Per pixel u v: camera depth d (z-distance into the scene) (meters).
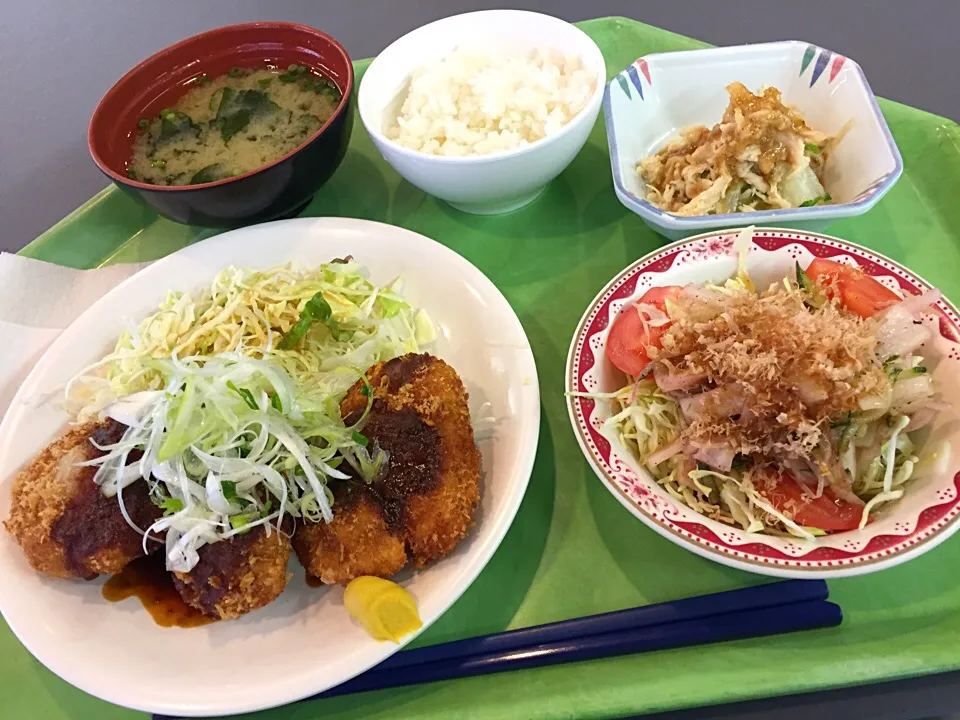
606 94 0.36
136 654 0.25
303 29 0.40
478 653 0.25
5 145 0.55
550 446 0.30
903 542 0.22
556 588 0.27
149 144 0.40
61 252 0.40
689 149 0.37
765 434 0.26
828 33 0.53
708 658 0.24
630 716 0.24
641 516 0.24
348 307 0.33
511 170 0.33
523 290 0.36
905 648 0.24
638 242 0.36
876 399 0.25
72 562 0.27
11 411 0.31
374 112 0.38
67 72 0.61
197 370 0.29
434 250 0.34
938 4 0.54
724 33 0.55
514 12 0.39
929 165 0.37
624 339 0.29
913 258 0.34
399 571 0.26
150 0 0.67
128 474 0.28
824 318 0.27
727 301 0.28
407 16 0.61
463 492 0.26
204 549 0.26
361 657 0.24
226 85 0.42
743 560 0.23
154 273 0.35
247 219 0.37
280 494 0.27
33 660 0.28
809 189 0.34
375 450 0.27
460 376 0.31
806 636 0.25
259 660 0.25
